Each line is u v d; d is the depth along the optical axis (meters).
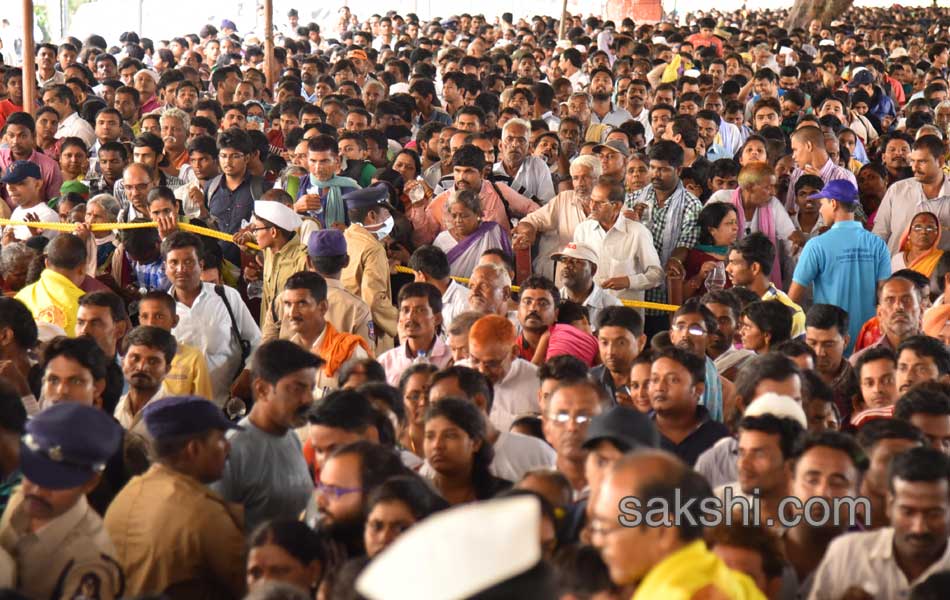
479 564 5.34
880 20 99.62
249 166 24.75
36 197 23.64
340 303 18.59
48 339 16.12
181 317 17.92
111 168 25.09
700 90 39.81
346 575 8.39
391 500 9.64
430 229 23.58
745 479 11.23
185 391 16.69
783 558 10.04
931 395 13.10
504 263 19.11
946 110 35.53
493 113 33.06
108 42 66.12
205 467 11.15
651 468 7.88
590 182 23.00
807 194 25.03
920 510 9.81
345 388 13.10
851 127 36.12
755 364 13.81
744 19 98.50
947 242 23.88
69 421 9.94
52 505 9.92
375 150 27.00
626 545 7.79
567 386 12.21
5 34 59.03
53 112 28.44
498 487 11.94
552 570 5.88
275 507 12.38
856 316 20.95
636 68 45.22
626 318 15.81
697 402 13.88
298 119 31.11
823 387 14.28
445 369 13.38
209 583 10.91
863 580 10.09
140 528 10.82
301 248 20.17
